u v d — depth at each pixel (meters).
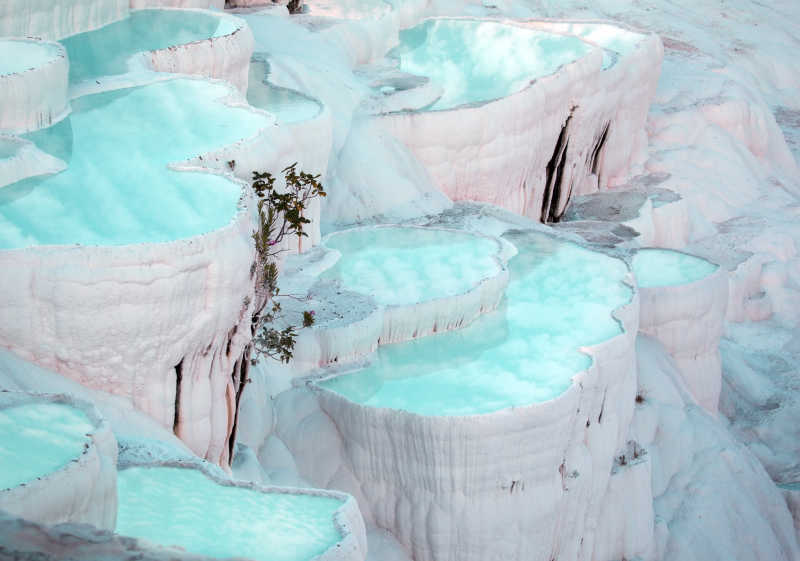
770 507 17.72
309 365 13.34
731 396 21.22
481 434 12.00
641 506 15.36
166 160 11.50
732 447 17.84
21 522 3.29
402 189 19.08
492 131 20.25
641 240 21.72
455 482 12.27
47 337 9.05
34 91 12.12
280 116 15.94
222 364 10.32
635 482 15.30
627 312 15.23
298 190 13.72
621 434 15.55
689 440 17.42
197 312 9.53
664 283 18.75
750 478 17.66
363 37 23.41
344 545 7.26
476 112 19.92
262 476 11.61
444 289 14.70
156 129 12.60
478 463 12.16
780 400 21.34
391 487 12.70
